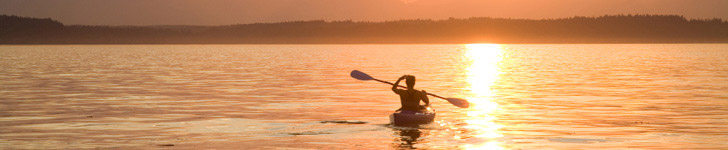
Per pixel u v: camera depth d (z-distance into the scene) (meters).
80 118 15.82
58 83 26.94
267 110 17.47
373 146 11.92
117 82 27.58
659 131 13.68
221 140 12.59
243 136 13.07
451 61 52.75
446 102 19.19
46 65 43.97
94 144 12.18
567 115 16.36
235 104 18.92
